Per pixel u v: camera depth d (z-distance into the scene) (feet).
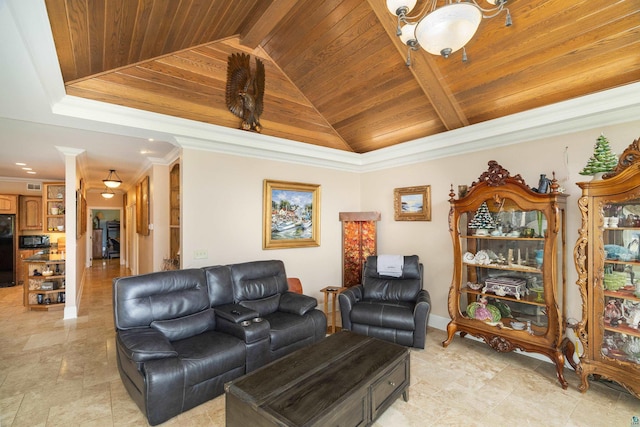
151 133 10.51
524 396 8.14
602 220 8.04
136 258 24.17
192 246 11.52
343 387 5.98
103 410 7.40
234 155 12.69
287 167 14.42
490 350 10.91
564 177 9.98
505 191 9.84
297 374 6.46
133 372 7.22
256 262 11.63
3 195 21.86
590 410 7.55
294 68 12.35
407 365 7.74
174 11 7.75
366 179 16.93
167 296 8.89
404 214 14.78
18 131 11.20
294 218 14.56
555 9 7.36
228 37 11.18
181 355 7.51
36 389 8.31
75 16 6.24
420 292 12.00
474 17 5.16
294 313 10.69
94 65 8.59
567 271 9.87
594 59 8.09
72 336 12.14
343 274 15.74
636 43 7.43
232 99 11.53
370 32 9.59
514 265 10.21
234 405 5.88
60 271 16.61
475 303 10.98
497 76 9.46
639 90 7.88
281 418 5.08
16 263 22.13
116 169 19.42
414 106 11.93
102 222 39.60
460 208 11.06
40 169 19.07
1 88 7.39
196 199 11.66
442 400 7.94
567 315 9.86
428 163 13.93
